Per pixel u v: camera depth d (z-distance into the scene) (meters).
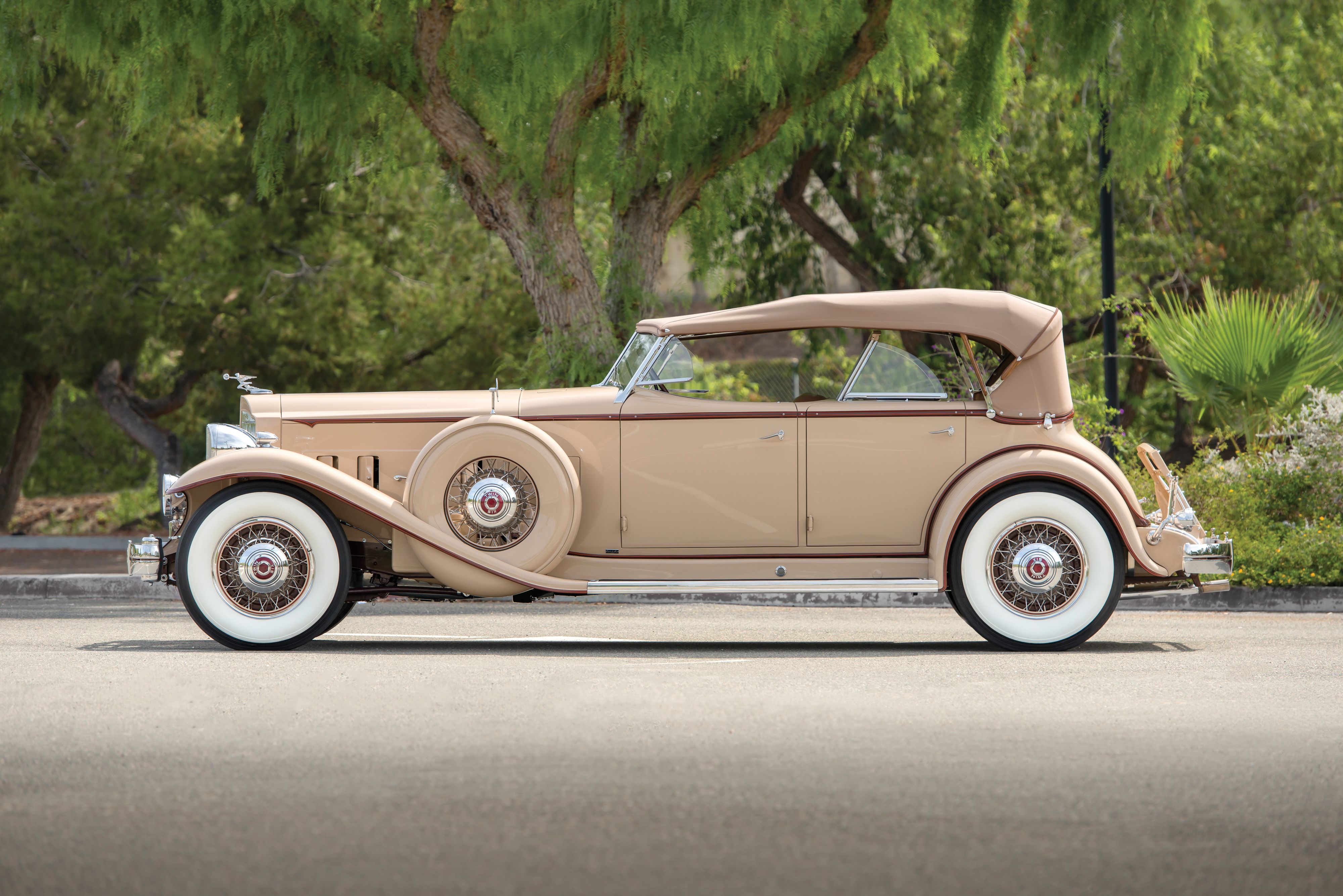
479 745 8.23
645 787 7.25
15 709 9.32
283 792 7.14
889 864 5.95
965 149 21.88
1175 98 21.06
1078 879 5.77
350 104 20.39
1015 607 12.63
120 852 6.12
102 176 30.94
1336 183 31.55
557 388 20.86
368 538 13.12
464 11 20.47
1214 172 31.12
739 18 18.03
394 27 19.89
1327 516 19.89
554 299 20.75
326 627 12.44
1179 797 7.07
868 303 12.83
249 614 12.38
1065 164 30.12
